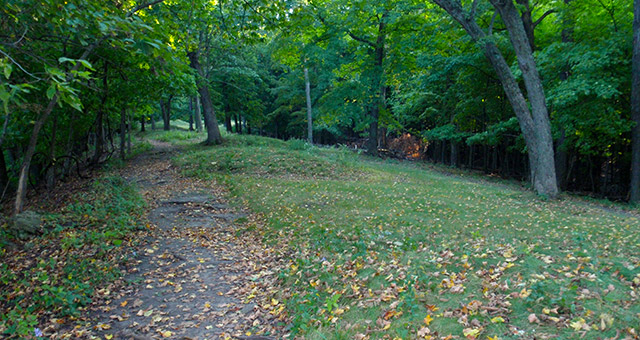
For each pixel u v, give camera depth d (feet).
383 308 13.89
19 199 27.94
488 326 11.71
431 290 15.01
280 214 32.78
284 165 55.26
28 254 23.70
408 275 16.66
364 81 77.71
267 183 45.16
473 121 78.74
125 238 26.48
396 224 27.89
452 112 79.51
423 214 30.86
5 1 16.46
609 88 39.93
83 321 16.10
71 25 17.10
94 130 65.16
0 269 21.25
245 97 113.60
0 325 15.14
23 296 18.21
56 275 19.99
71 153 53.72
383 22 75.25
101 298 18.20
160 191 43.32
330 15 75.77
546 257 17.83
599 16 45.73
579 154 60.75
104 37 18.56
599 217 31.45
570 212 33.73
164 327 15.33
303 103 130.62
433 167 75.97
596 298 12.71
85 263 21.53
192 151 68.59
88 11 16.15
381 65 79.56
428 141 106.11
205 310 16.79
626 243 21.40
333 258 21.17
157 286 19.65
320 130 133.08
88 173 53.62
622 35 43.39
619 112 47.47
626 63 42.55
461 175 66.44
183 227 30.30
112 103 54.60
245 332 14.49
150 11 31.99
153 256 23.81
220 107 114.42
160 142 94.12
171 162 60.18
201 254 24.47
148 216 32.91
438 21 62.08
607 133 45.75
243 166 54.65
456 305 13.37
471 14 43.73
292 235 27.27
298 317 13.96
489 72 62.44
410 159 90.43
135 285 19.72
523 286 14.14
